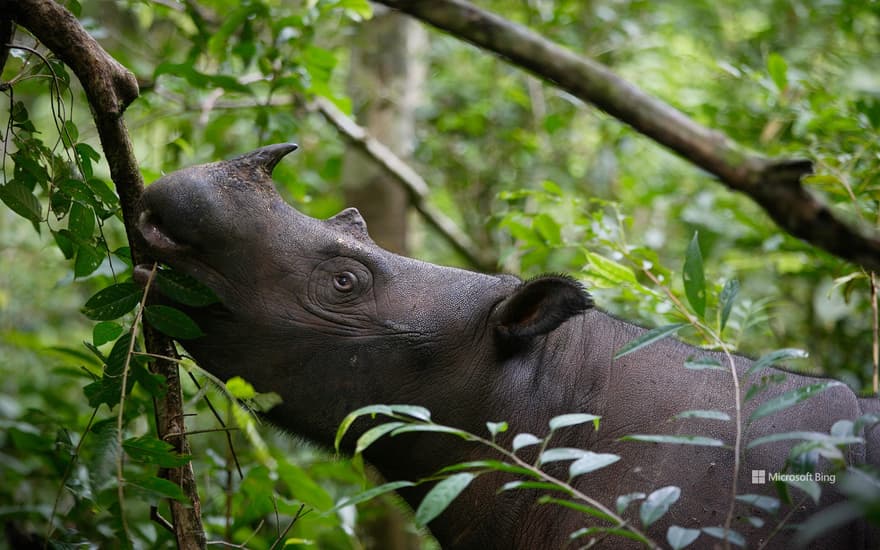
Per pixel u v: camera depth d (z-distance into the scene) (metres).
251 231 5.68
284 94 10.48
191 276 5.45
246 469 8.04
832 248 3.56
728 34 14.33
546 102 14.04
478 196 14.07
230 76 8.14
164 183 5.50
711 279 8.57
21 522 7.68
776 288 10.50
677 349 6.07
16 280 13.29
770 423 5.59
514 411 5.93
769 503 4.21
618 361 6.00
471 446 5.96
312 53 8.77
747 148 10.17
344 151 12.43
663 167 13.81
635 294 7.55
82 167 5.70
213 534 7.89
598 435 5.81
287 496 8.59
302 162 12.38
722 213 10.95
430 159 13.94
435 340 5.92
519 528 5.87
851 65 12.48
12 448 9.52
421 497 6.18
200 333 5.30
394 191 12.23
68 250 5.88
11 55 5.96
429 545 10.29
